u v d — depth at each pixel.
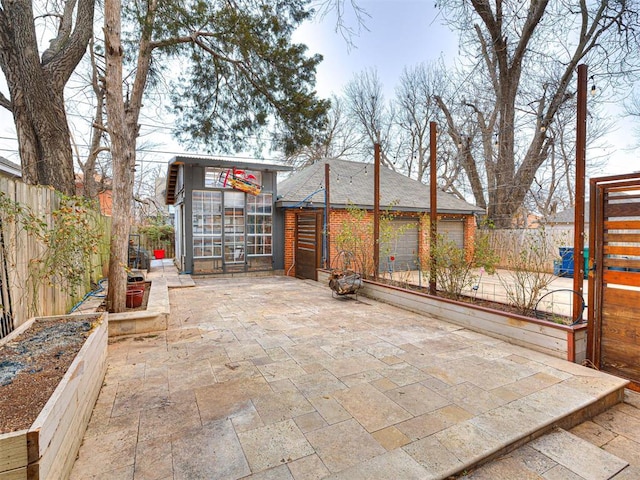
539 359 3.48
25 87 5.38
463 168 15.98
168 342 4.03
